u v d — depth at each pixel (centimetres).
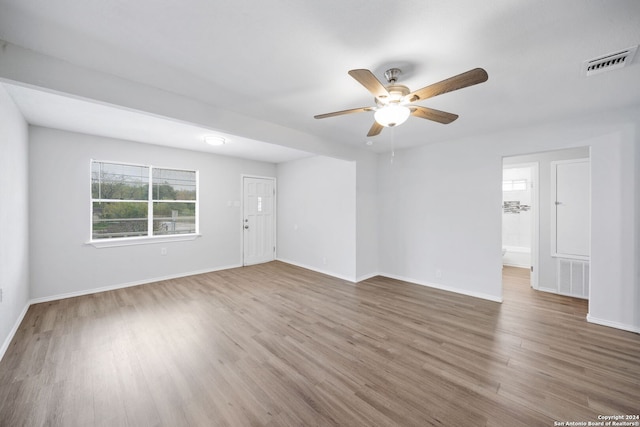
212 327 279
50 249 353
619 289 274
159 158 449
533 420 157
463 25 145
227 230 541
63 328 274
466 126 327
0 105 219
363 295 381
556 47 165
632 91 228
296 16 140
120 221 421
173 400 174
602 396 176
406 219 452
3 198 229
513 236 605
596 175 284
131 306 336
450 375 199
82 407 167
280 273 507
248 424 155
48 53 173
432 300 361
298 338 256
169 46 167
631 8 130
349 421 157
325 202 506
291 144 335
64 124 333
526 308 332
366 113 281
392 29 150
